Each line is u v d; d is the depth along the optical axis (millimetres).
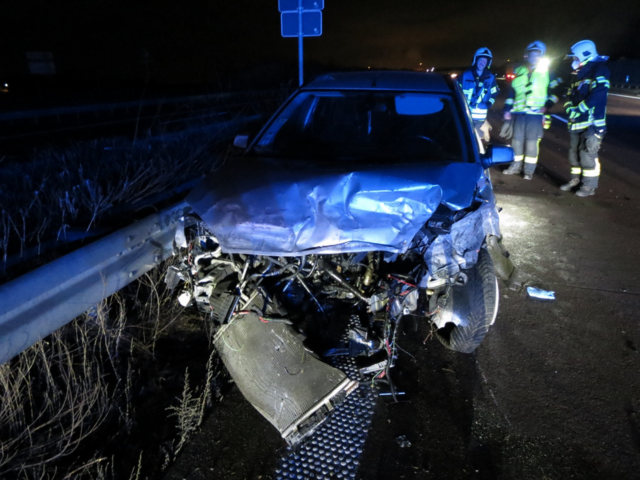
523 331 3307
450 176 2658
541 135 7191
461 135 3225
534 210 5941
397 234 2387
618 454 2289
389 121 3432
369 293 2672
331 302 2877
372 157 3092
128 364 2674
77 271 2301
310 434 2314
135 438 2320
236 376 2572
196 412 2447
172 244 3137
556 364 2957
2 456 1996
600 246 4812
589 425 2469
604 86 5934
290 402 2371
